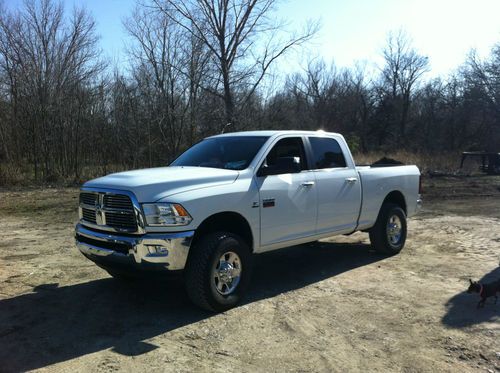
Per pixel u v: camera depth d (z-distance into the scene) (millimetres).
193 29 24016
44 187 17859
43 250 7812
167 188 4719
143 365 3771
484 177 23266
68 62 28250
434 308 5055
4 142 20531
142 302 5277
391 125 62406
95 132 22594
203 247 4773
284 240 5703
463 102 50906
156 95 22922
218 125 24359
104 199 4910
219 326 4582
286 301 5309
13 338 4293
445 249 7910
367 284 5945
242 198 5125
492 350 4047
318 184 6109
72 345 4148
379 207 7203
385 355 3975
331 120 60312
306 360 3883
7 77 25594
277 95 28156
